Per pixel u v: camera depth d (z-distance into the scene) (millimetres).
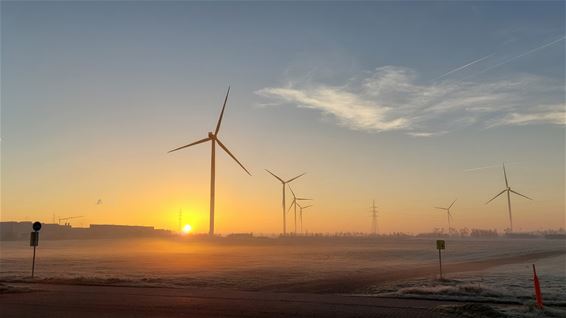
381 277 36312
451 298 20938
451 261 62781
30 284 27109
